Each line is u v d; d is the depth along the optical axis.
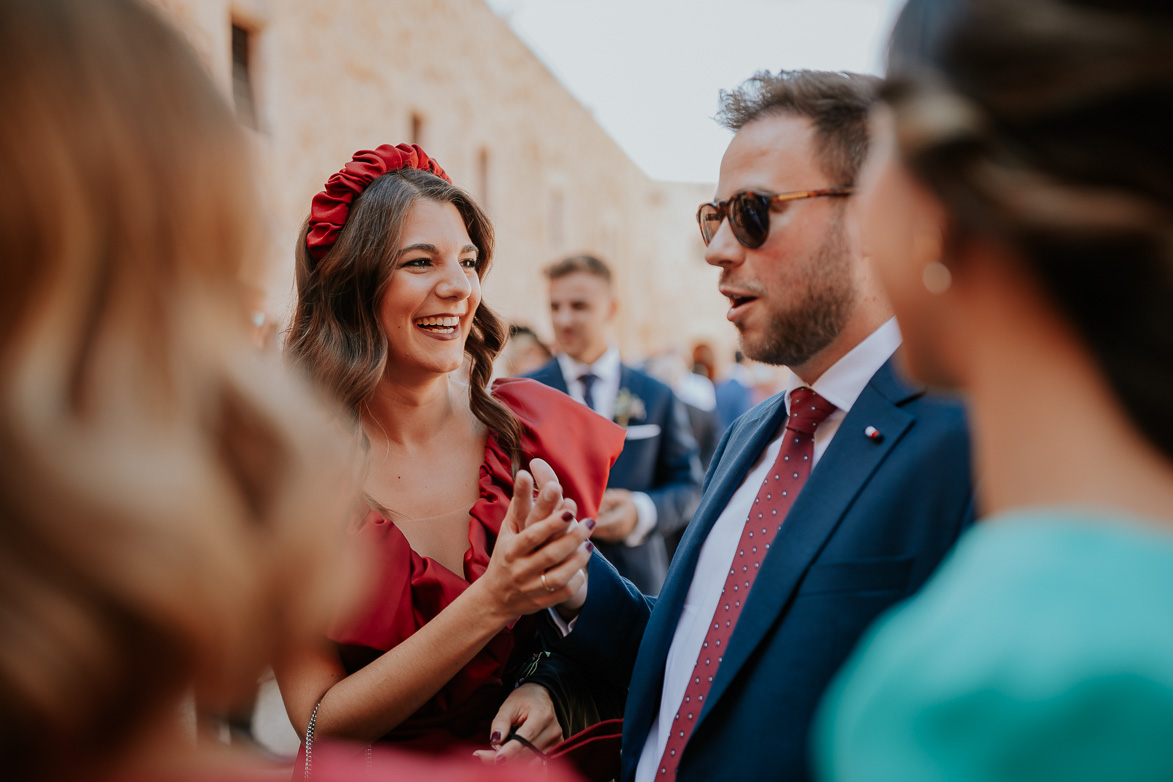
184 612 0.42
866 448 1.27
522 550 1.43
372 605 1.58
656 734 1.48
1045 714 0.41
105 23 0.48
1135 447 0.46
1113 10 0.46
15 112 0.44
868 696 0.49
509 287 19.25
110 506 0.41
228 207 0.51
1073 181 0.45
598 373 3.81
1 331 0.44
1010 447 0.51
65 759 0.42
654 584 3.41
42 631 0.40
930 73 0.51
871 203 0.57
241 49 9.33
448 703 1.62
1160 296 0.43
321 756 0.63
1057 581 0.45
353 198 1.84
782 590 1.24
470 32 16.81
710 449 4.71
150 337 0.47
